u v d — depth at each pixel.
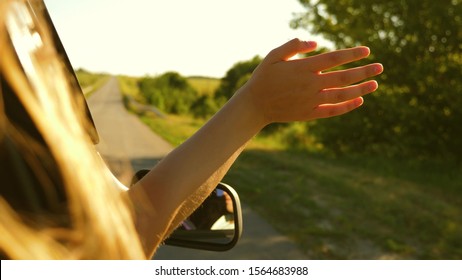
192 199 0.77
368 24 16.25
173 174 0.76
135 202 0.71
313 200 10.38
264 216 9.05
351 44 16.31
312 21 16.94
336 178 13.23
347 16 16.72
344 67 15.88
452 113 14.93
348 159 17.70
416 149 15.62
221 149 0.78
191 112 65.38
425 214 9.30
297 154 19.97
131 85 80.75
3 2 0.43
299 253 6.88
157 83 71.44
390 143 16.81
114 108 30.58
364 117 16.61
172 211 0.74
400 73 15.76
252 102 0.81
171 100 64.25
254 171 14.77
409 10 15.11
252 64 70.50
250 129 0.82
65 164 0.41
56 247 0.38
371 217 9.10
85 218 0.41
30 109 0.42
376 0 15.68
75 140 0.43
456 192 11.84
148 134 23.89
